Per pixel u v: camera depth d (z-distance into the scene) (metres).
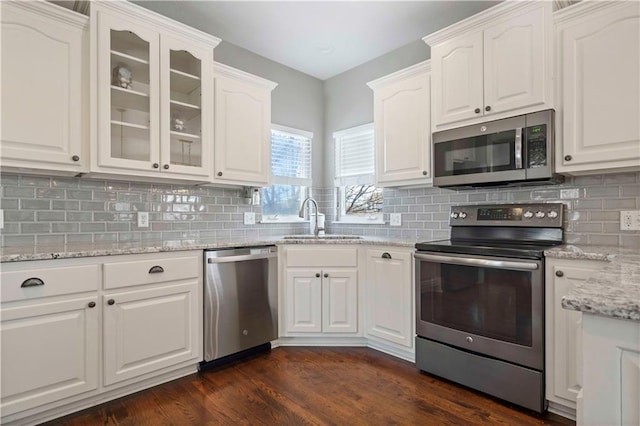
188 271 2.21
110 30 2.12
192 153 2.56
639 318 0.64
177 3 2.54
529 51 2.07
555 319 1.77
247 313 2.51
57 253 1.72
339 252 2.71
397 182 2.79
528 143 2.07
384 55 3.29
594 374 0.70
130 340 1.96
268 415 1.81
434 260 2.21
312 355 2.60
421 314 2.31
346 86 3.62
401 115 2.76
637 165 1.76
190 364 2.23
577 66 1.92
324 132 3.79
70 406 1.81
